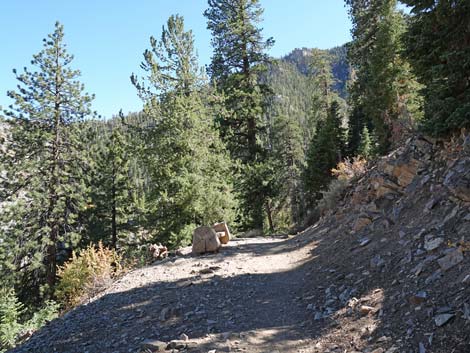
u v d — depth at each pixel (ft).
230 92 86.94
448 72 24.71
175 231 58.80
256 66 90.94
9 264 70.95
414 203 25.95
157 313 22.77
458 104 24.31
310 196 123.65
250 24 89.71
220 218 60.95
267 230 93.40
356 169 46.29
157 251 45.83
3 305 49.39
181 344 17.58
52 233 79.05
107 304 26.40
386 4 65.16
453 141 25.18
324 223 44.01
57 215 80.48
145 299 26.12
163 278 31.63
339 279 22.90
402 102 60.64
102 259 49.88
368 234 28.17
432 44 26.27
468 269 15.14
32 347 21.02
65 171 82.28
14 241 73.05
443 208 21.62
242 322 19.95
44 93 81.51
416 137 31.45
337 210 42.34
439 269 16.62
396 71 62.13
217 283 28.22
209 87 70.38
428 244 19.44
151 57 64.64
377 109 64.13
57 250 87.30
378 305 16.80
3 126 80.74
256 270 31.83
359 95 82.64
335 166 110.11
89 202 94.07
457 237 18.13
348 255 26.61
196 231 41.60
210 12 92.02
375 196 33.47
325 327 17.29
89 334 21.17
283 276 29.14
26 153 79.25
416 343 12.92
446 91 25.12
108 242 97.45
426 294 15.24
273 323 19.39
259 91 89.25
